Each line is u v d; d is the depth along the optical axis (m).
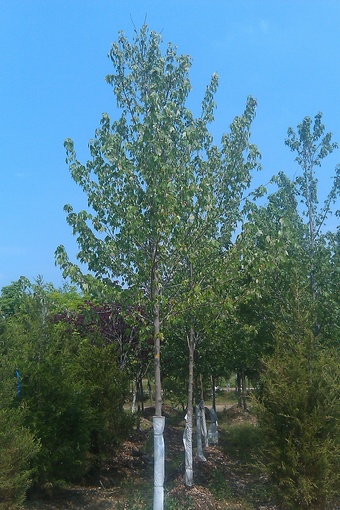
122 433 14.62
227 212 11.43
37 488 11.89
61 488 12.67
